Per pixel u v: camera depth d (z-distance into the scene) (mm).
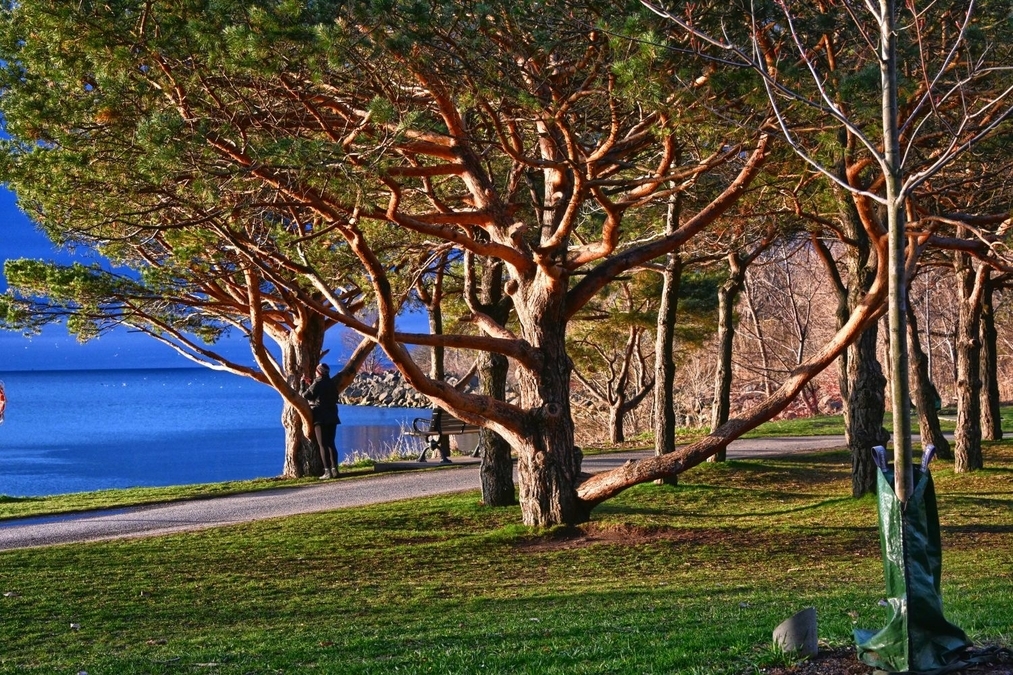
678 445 25703
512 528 13016
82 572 11109
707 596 8945
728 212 13805
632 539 12516
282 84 9484
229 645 7500
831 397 44062
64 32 8703
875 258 15328
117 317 16828
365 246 10617
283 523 14500
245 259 12703
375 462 23281
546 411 12977
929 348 35250
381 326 11273
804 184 11742
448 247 14945
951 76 9703
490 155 13898
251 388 145875
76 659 7289
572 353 30516
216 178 9609
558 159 12570
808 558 11281
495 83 9516
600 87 10383
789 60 9742
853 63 10633
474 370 24453
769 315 42312
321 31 8312
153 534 13945
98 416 68938
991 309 22969
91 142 9398
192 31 8508
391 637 7469
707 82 9102
